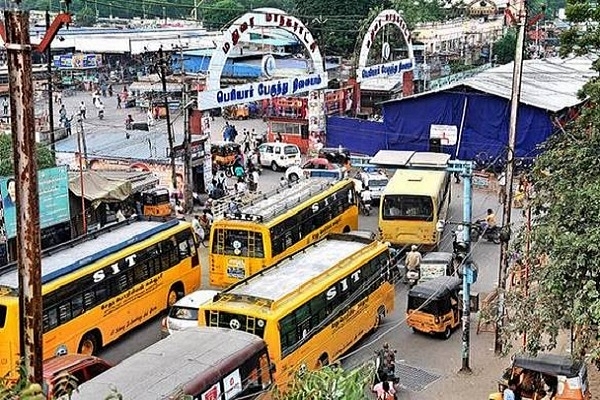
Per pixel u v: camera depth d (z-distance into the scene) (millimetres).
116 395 9023
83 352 23906
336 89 59594
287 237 29812
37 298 10555
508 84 50531
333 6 83000
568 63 62906
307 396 9312
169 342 17438
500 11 103125
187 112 40531
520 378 20219
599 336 15977
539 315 17453
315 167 47469
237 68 67438
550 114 45562
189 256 29156
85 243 25906
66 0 22859
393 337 26125
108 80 83750
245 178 46312
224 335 17891
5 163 31891
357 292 24938
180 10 116000
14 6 9883
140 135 46062
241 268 28578
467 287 23312
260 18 39125
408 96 52781
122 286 25516
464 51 88062
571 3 27594
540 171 23000
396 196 33594
